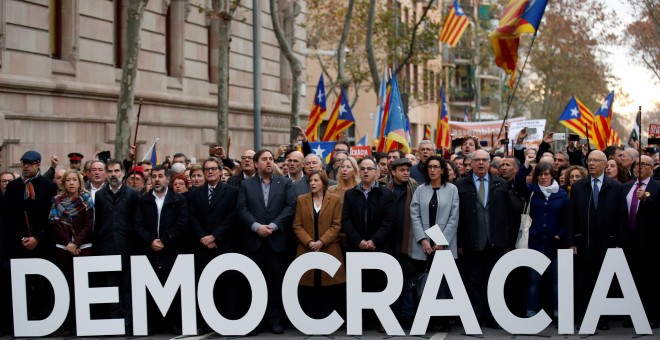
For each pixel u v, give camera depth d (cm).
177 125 2992
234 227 1395
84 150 2458
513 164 1470
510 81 2048
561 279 1313
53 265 1318
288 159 1497
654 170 1568
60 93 2366
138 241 1382
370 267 1311
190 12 3125
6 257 1361
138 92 2739
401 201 1390
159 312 1395
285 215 1377
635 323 1315
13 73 2200
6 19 2172
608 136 2248
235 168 1683
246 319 1327
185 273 1326
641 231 1368
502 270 1316
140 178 1576
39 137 2286
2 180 1495
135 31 2103
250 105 3531
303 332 1323
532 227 1402
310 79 5847
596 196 1374
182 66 3069
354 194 1371
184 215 1370
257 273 1327
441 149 1880
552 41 5728
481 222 1374
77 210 1360
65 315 1321
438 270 1310
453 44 3919
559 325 1317
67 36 2444
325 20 5022
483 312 1412
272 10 3056
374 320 1431
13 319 1323
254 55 2745
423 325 1316
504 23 2027
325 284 1360
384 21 4575
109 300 1323
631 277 1312
